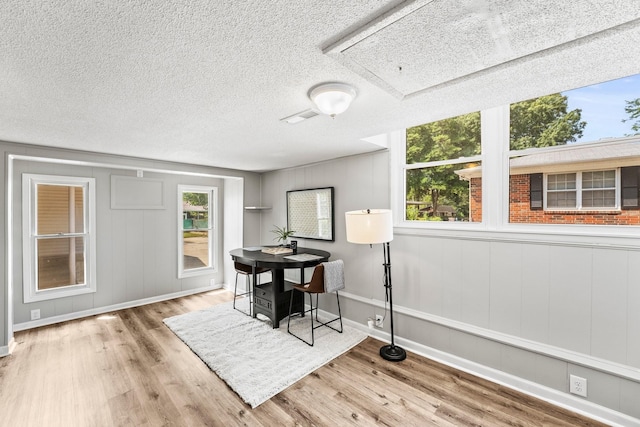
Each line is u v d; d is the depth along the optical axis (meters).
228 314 3.83
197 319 3.64
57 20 0.97
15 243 3.28
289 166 4.21
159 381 2.35
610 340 1.86
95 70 1.35
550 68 1.35
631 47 1.16
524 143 2.30
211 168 4.24
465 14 0.97
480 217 2.54
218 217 5.14
